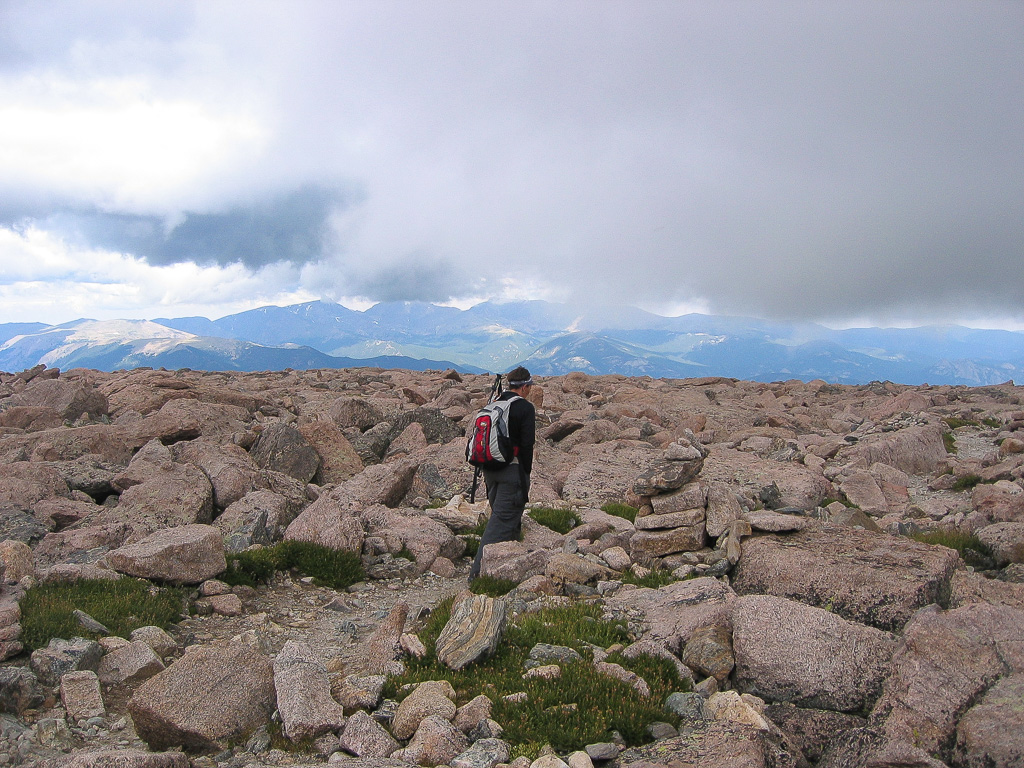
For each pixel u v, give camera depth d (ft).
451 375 154.81
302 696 22.58
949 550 30.30
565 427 85.40
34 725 22.40
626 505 55.62
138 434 65.67
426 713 21.79
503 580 37.58
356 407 82.94
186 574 35.99
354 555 42.50
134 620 30.30
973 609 22.68
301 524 44.65
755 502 52.08
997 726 18.37
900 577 27.48
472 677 24.77
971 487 67.21
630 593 34.04
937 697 19.85
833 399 153.38
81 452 61.67
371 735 21.17
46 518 44.78
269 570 39.65
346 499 50.55
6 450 61.41
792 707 22.67
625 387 137.90
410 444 75.15
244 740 22.24
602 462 66.33
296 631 33.58
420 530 45.78
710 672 24.91
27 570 32.17
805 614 24.70
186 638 31.27
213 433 69.31
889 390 170.60
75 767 17.88
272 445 62.28
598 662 25.80
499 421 38.11
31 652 26.23
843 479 66.33
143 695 22.15
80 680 24.04
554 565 37.47
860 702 22.21
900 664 21.34
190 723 21.67
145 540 37.42
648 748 20.27
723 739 19.90
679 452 41.37
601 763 20.18
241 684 23.34
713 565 36.06
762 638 24.44
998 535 42.63
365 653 27.53
